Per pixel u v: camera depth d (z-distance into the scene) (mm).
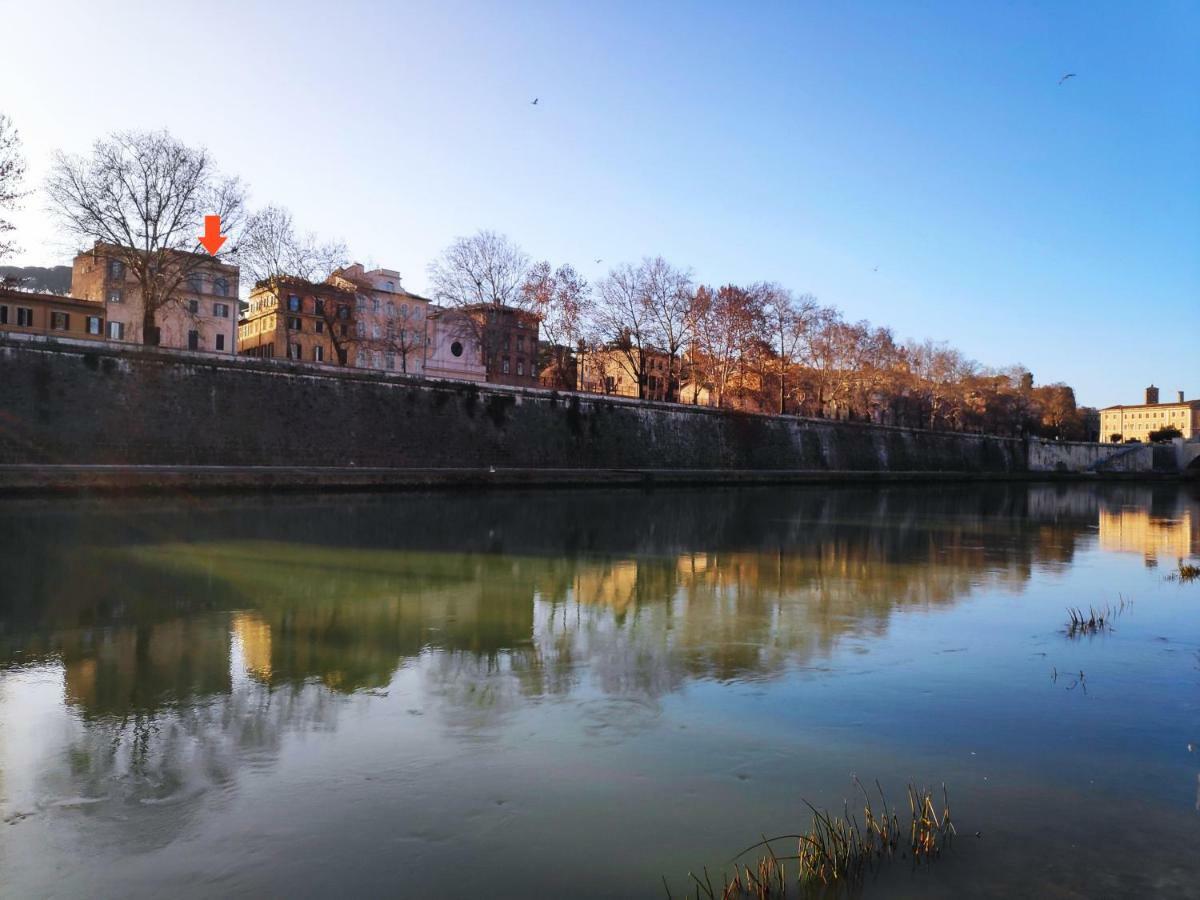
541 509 41781
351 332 84812
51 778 8586
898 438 98625
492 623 15883
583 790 8375
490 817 7785
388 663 13039
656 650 14016
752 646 14344
